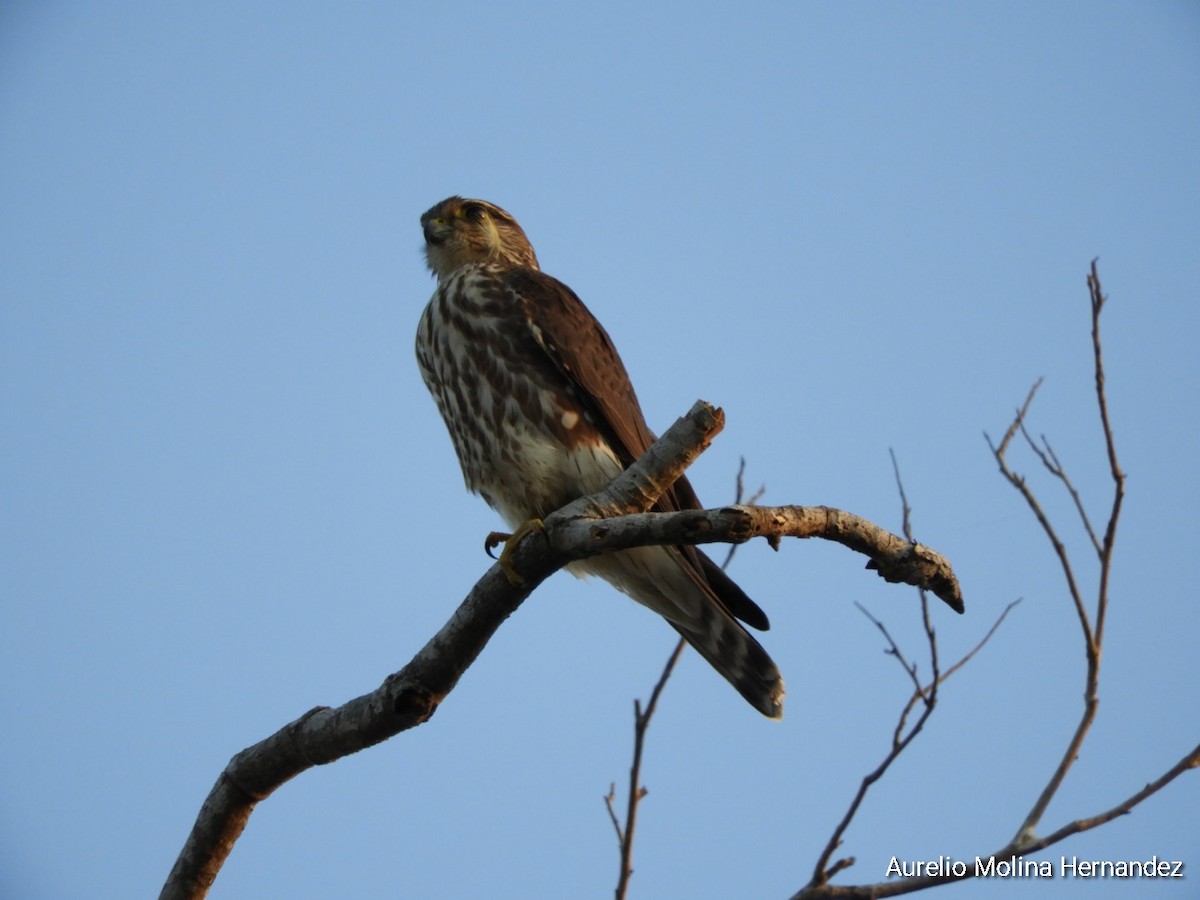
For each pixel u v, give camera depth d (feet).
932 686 25.71
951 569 26.18
